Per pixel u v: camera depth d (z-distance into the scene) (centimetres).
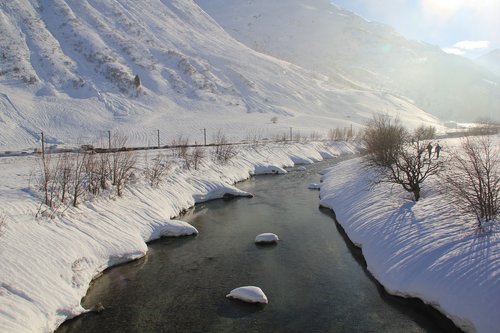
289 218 1903
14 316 881
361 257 1417
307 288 1195
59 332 967
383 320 1021
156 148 2941
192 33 11169
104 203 1591
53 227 1266
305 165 3597
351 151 4638
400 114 9406
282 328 994
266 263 1377
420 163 1675
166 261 1395
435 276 1033
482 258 986
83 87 6281
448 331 948
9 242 1078
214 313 1060
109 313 1055
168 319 1030
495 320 835
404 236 1288
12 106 4869
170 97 7019
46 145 3506
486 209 1181
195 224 1809
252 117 6669
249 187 2600
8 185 1494
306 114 7838
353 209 1791
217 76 8681
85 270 1199
